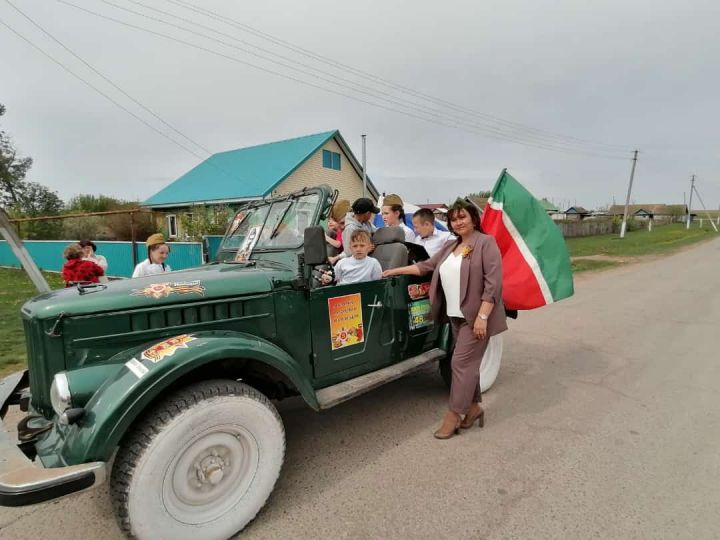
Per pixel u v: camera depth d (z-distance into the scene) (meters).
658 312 7.59
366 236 3.44
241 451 2.38
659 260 16.69
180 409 2.15
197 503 2.25
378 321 3.38
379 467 2.96
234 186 19.23
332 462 3.04
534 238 4.19
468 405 3.27
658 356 5.22
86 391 2.14
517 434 3.38
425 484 2.76
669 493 2.62
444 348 3.85
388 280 3.45
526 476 2.82
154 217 21.94
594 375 4.64
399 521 2.42
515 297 4.12
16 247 3.18
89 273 5.83
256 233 3.75
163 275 2.81
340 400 2.85
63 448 2.02
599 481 2.75
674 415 3.65
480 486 2.72
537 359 5.21
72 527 2.45
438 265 3.41
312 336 2.95
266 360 2.46
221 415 2.25
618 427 3.46
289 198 3.70
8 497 1.76
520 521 2.40
